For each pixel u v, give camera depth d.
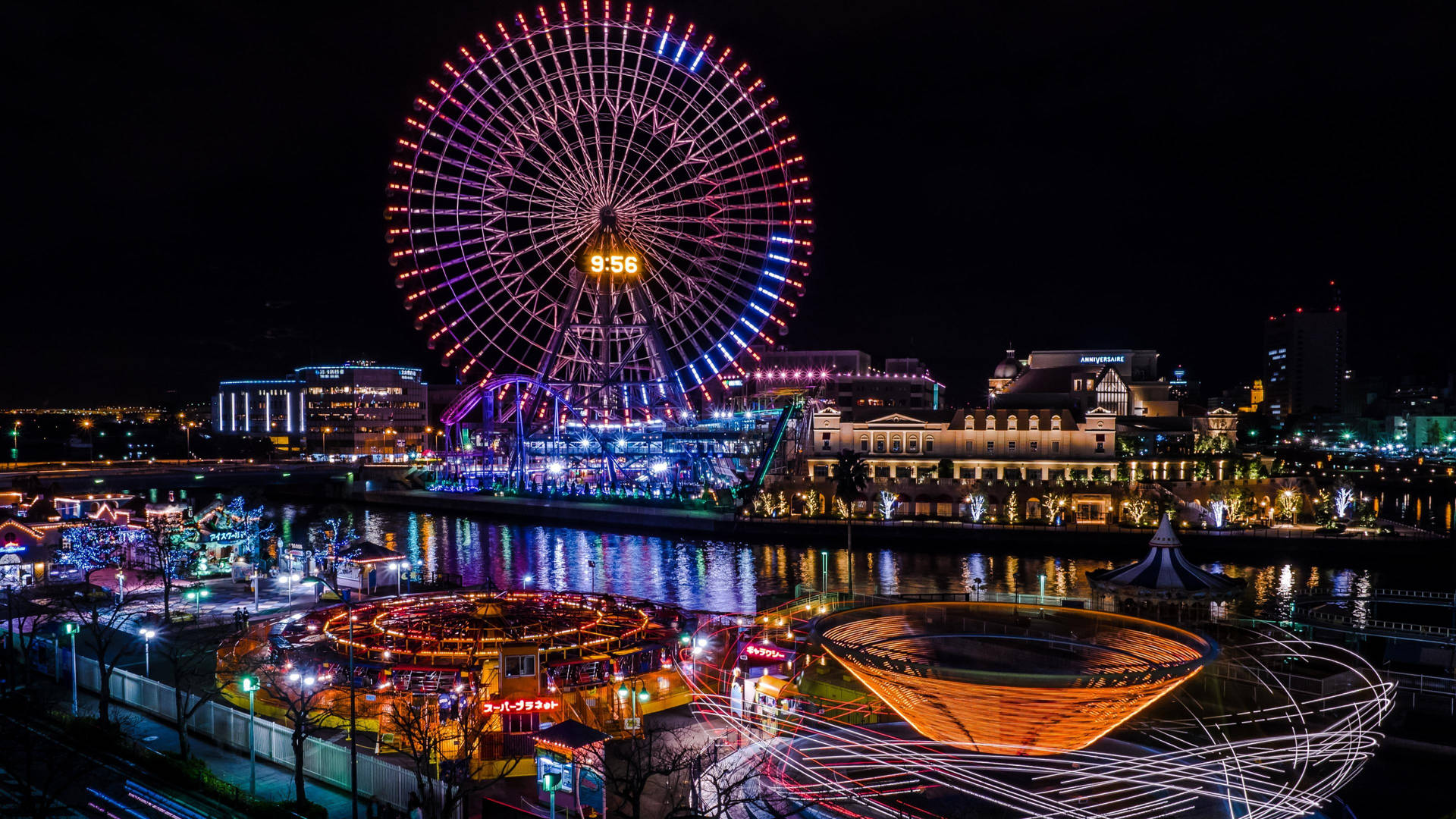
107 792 41.78
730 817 36.78
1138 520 141.00
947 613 48.84
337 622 61.88
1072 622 47.38
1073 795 36.75
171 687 53.59
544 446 195.00
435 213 132.75
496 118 133.12
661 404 175.88
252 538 104.69
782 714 49.62
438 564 124.19
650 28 133.62
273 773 46.06
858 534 143.00
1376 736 47.31
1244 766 41.94
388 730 47.62
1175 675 35.72
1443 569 118.62
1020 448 164.62
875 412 174.62
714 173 139.00
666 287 146.00
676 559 128.25
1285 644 62.50
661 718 51.81
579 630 56.75
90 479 189.75
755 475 169.50
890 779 38.88
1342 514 146.75
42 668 61.81
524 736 46.56
